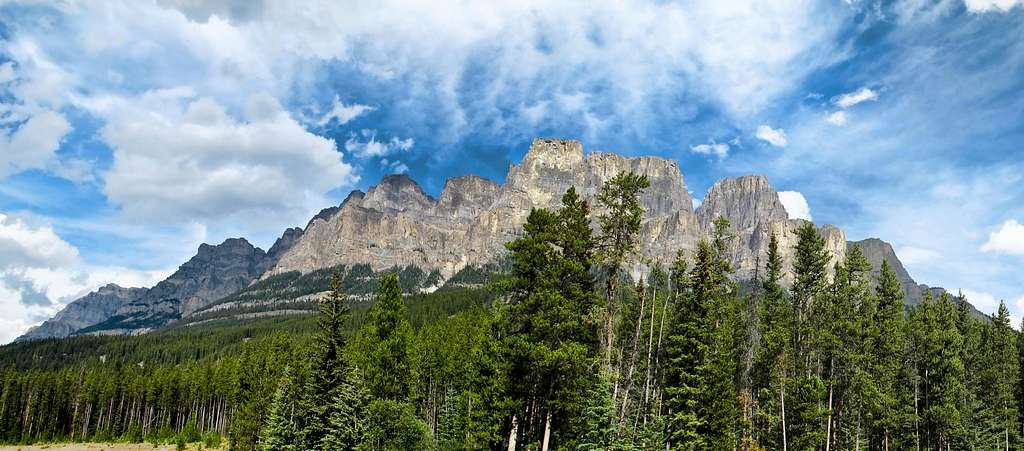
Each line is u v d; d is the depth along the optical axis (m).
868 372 54.78
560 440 41.94
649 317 53.28
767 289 59.66
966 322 72.81
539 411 42.12
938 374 61.09
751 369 60.22
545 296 38.28
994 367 67.38
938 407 59.38
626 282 43.12
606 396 40.22
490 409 42.91
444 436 57.47
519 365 40.00
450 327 84.25
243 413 81.69
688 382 46.97
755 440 60.56
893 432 62.22
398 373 54.16
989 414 64.12
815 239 56.03
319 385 52.47
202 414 141.75
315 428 51.62
